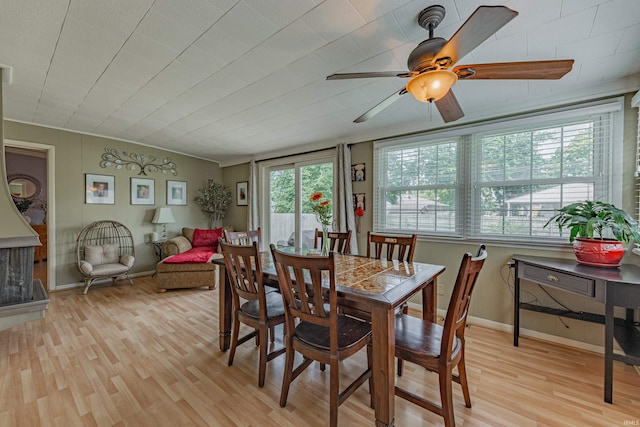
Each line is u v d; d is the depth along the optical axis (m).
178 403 1.69
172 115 3.21
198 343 2.44
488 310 2.81
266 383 1.90
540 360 2.20
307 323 1.79
